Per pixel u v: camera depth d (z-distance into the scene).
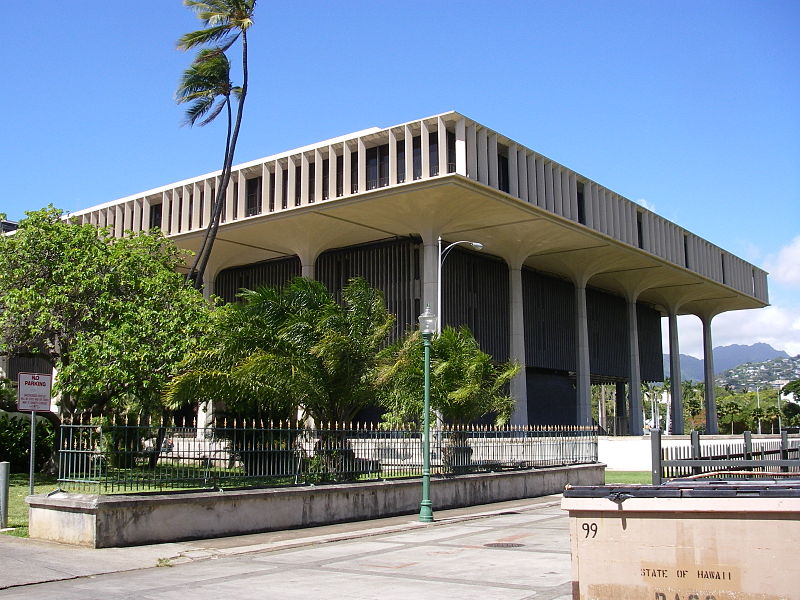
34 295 22.66
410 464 20.03
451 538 14.91
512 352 45.53
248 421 19.34
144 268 25.03
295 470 16.72
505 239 44.22
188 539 13.91
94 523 12.68
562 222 42.03
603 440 39.16
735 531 5.12
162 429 14.34
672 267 54.06
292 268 48.47
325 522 16.59
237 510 14.80
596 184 46.91
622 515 5.41
